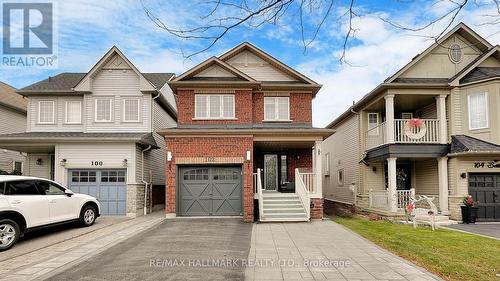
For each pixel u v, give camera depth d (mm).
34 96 19031
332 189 25531
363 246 9266
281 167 18797
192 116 16734
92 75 18734
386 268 7066
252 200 14898
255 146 17844
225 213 15656
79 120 19000
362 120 19469
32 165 19125
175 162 15398
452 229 12883
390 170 15969
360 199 19188
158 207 20609
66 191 11922
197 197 15672
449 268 7117
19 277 6480
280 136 15766
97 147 17047
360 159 19359
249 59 18703
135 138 16703
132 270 6879
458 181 15453
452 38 17125
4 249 8938
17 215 9734
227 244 9500
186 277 6410
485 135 15195
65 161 16766
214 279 6297
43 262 7605
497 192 15531
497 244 9734
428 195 17516
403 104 18516
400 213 15398
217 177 15789
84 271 6840
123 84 18984
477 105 15539
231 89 16969
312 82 18016
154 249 8844
